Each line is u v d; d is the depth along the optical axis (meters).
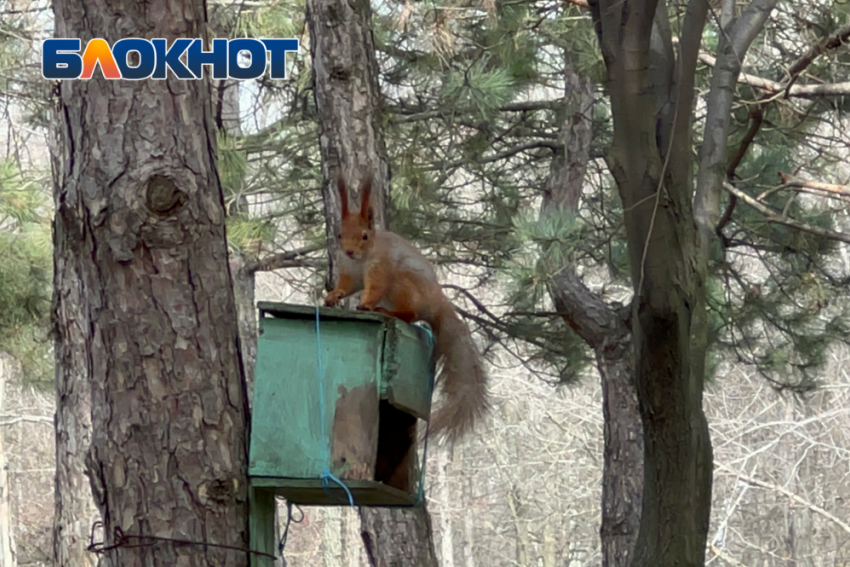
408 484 5.57
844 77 10.60
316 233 11.84
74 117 4.62
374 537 8.43
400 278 5.50
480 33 10.62
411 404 5.02
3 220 11.17
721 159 5.86
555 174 11.16
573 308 10.42
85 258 4.57
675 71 5.20
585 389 28.02
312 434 4.69
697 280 5.32
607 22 4.72
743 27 6.14
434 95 11.05
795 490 25.52
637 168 4.75
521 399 27.97
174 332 4.54
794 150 11.99
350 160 8.01
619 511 10.16
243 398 4.76
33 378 12.52
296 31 10.20
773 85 8.83
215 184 4.79
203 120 4.77
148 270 4.53
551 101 11.41
